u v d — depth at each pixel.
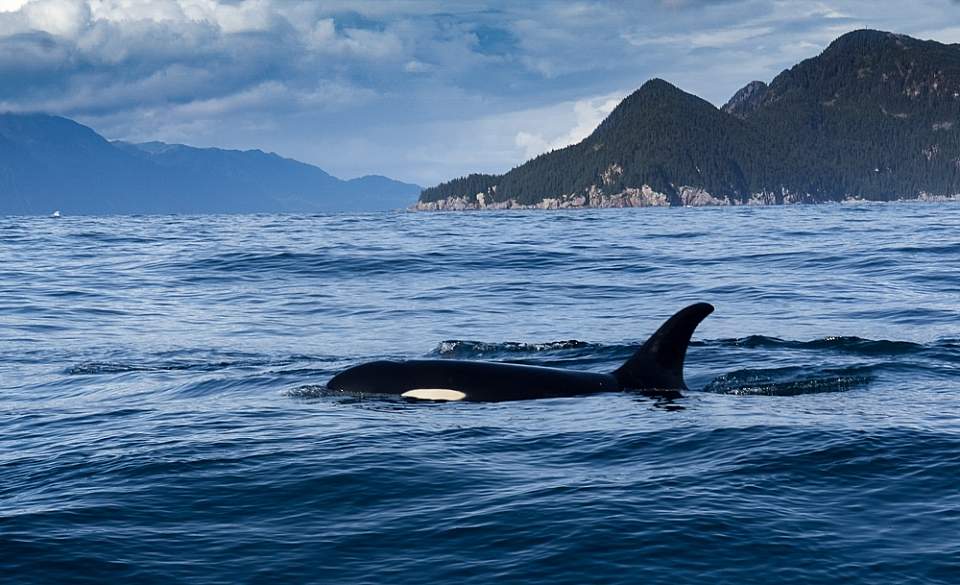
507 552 5.52
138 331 18.52
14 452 8.41
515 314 20.31
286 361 14.70
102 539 5.76
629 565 5.31
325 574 5.24
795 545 5.57
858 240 42.41
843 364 13.11
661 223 75.81
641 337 16.77
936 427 8.51
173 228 69.06
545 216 123.00
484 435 8.50
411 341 16.80
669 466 7.35
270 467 7.37
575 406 9.86
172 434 8.82
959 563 5.29
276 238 50.34
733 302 21.67
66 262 34.91
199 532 5.91
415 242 45.09
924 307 19.94
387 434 8.58
